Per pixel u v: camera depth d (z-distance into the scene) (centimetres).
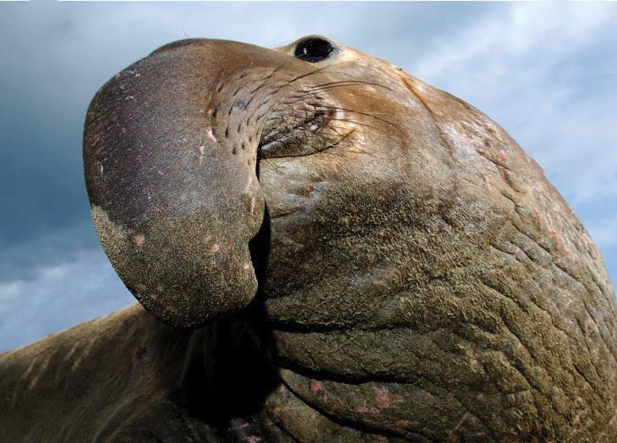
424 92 85
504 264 76
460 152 78
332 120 67
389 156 70
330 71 76
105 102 58
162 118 56
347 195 66
